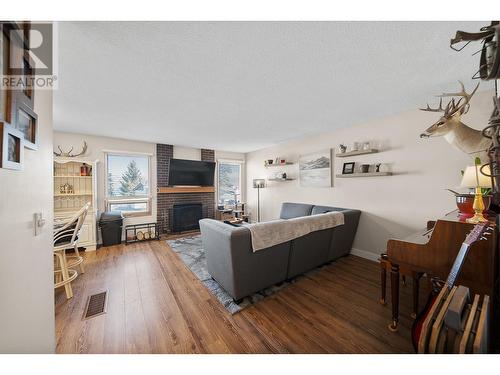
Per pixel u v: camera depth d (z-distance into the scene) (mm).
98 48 1485
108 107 2619
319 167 4020
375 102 2520
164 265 2977
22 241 905
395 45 1478
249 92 2223
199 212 5309
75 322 1729
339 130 3688
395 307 1634
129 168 4551
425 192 2668
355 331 1622
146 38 1393
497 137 1169
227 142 4793
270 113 2883
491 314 1269
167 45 1466
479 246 1310
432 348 811
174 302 2035
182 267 2904
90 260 3172
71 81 1953
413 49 1521
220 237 1994
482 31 859
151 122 3262
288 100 2438
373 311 1880
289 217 4293
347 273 2693
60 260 2164
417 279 1778
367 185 3281
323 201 3988
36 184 1043
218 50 1527
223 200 5930
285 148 4852
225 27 1299
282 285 2377
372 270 2785
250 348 1455
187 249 3707
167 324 1711
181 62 1673
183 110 2744
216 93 2244
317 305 1979
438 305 949
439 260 1428
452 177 2463
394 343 1492
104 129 3656
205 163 5305
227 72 1825
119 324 1708
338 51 1544
